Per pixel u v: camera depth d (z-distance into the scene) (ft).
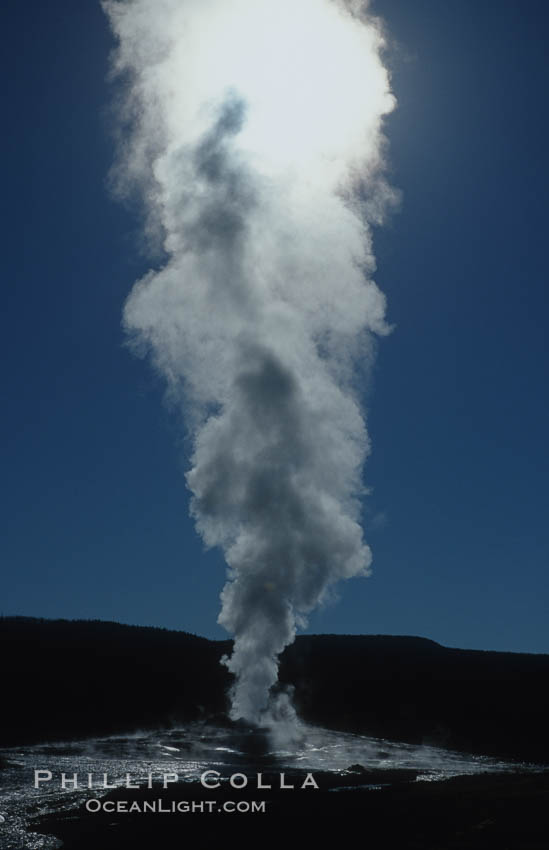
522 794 188.34
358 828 158.61
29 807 175.83
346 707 374.02
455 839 151.33
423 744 311.88
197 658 433.48
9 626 436.76
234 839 152.05
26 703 342.23
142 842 150.00
